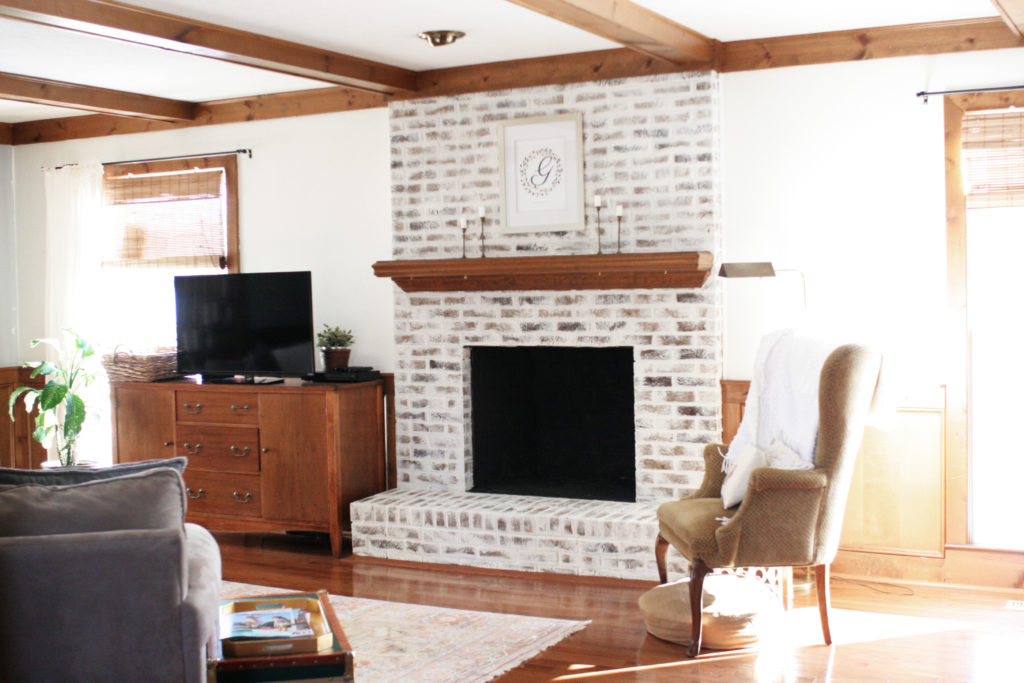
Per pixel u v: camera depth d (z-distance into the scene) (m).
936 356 4.96
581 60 5.45
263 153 6.48
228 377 6.37
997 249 4.91
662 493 5.43
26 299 7.41
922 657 3.98
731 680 3.76
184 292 6.29
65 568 2.87
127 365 6.28
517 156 5.63
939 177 4.93
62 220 7.09
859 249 5.08
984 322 4.94
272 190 6.47
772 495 3.94
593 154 5.47
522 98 5.61
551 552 5.21
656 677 3.80
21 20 4.05
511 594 4.91
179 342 6.32
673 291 5.34
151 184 6.84
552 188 5.56
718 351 5.29
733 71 5.26
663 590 4.50
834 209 5.11
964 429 4.91
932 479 4.95
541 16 4.59
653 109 5.32
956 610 4.56
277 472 5.86
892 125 4.99
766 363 4.53
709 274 5.24
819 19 4.76
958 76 4.88
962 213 4.90
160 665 2.92
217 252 6.65
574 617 4.53
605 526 5.09
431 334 5.93
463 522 5.40
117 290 6.95
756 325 5.29
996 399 4.94
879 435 5.02
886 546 5.04
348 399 5.82
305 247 6.40
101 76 5.73
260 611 3.29
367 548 5.68
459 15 4.54
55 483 3.27
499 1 4.30
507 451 6.16
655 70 5.30
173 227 6.78
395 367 6.04
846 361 3.98
